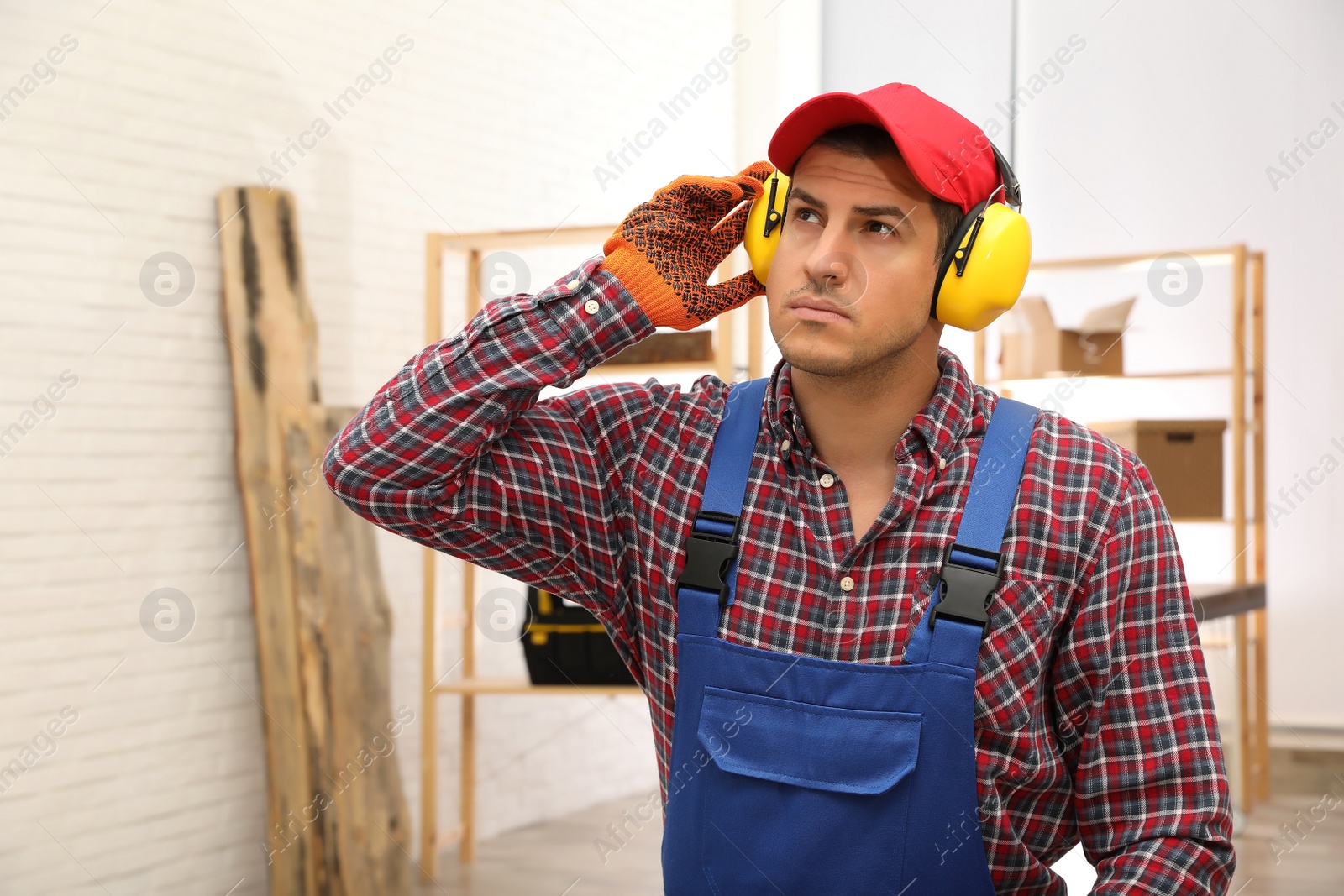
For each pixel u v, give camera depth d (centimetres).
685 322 85
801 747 78
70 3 243
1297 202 311
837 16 332
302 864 268
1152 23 314
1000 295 79
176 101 260
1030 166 321
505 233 288
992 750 77
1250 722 308
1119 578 78
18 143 237
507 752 311
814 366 77
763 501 84
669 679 87
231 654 268
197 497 264
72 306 244
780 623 81
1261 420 304
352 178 288
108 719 247
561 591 93
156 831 253
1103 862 79
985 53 319
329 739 270
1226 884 76
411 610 291
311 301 279
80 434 245
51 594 240
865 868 77
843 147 78
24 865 233
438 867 282
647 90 342
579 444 89
